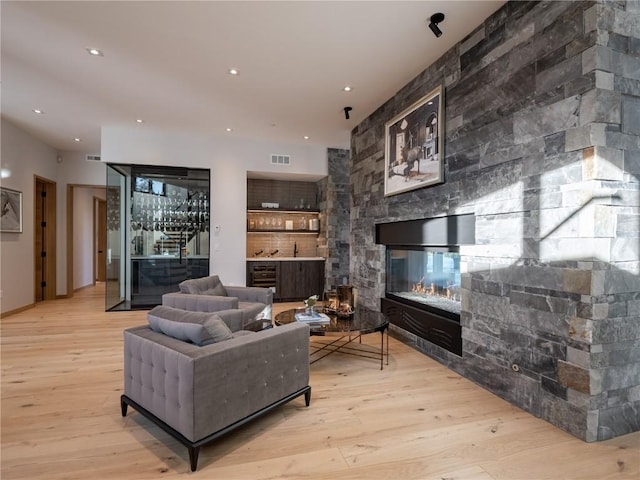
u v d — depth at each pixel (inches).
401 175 152.1
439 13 102.7
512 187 96.4
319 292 257.8
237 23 108.0
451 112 121.8
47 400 99.0
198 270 231.8
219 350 74.4
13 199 206.1
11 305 206.1
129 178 223.8
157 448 76.9
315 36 115.0
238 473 68.9
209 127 210.1
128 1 97.5
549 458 73.5
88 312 214.5
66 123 203.0
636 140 80.0
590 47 76.9
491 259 104.2
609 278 77.9
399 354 140.6
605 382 78.5
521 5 93.7
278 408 95.3
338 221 258.5
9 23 107.8
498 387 102.1
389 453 75.4
